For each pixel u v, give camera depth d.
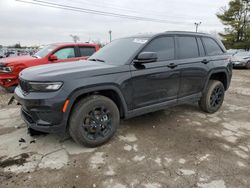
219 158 2.83
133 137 3.44
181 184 2.32
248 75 11.26
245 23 24.55
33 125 2.85
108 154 2.92
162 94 3.67
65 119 2.75
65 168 2.61
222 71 4.65
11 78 5.85
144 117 4.36
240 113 4.73
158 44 3.64
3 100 5.73
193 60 4.07
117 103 3.32
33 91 2.75
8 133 3.58
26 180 2.39
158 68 3.50
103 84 2.95
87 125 2.97
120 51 3.61
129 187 2.28
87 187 2.28
